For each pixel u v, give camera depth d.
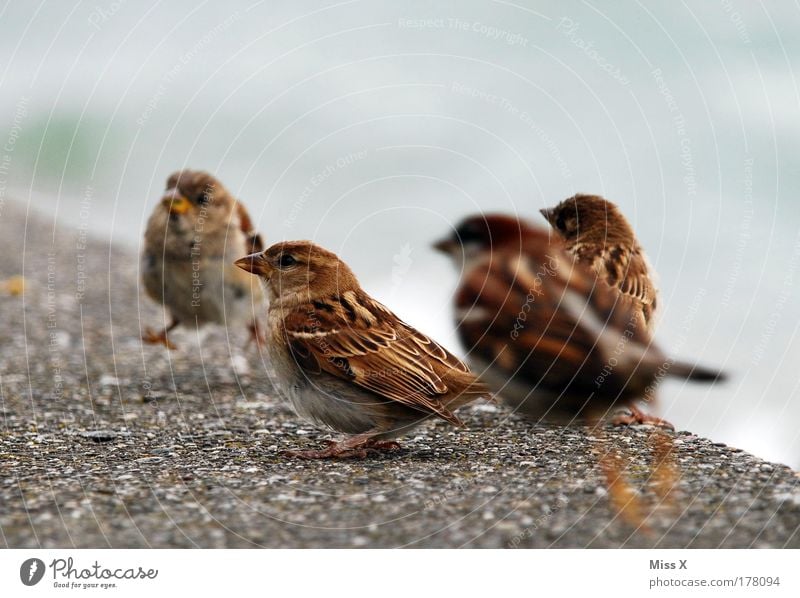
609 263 10.77
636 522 7.46
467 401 8.96
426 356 8.88
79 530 7.34
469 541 7.15
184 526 7.41
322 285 9.19
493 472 8.66
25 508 7.76
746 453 9.28
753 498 7.95
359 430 9.23
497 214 6.33
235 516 7.58
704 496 8.00
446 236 6.55
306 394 9.21
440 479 8.45
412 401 8.73
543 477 8.51
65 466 8.98
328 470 8.77
